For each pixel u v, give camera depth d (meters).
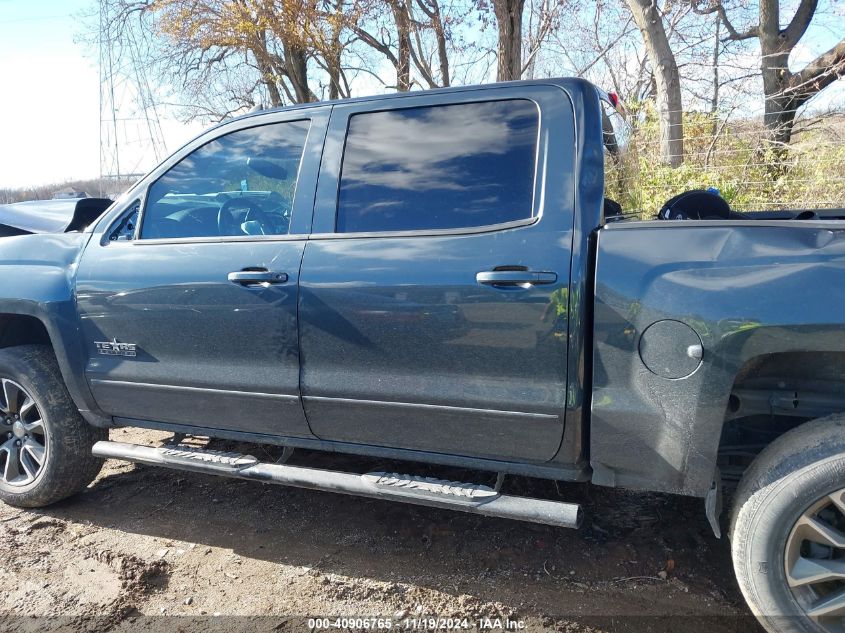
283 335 2.58
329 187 2.63
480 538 2.93
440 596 2.53
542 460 2.32
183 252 2.80
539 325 2.17
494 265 2.23
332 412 2.57
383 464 3.52
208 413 2.85
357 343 2.46
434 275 2.31
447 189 2.43
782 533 1.95
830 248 1.91
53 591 2.62
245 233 2.84
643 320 2.06
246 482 3.62
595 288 2.12
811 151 7.27
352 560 2.79
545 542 2.87
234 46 14.52
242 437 2.86
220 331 2.70
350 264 2.46
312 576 2.68
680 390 2.03
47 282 3.05
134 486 3.61
